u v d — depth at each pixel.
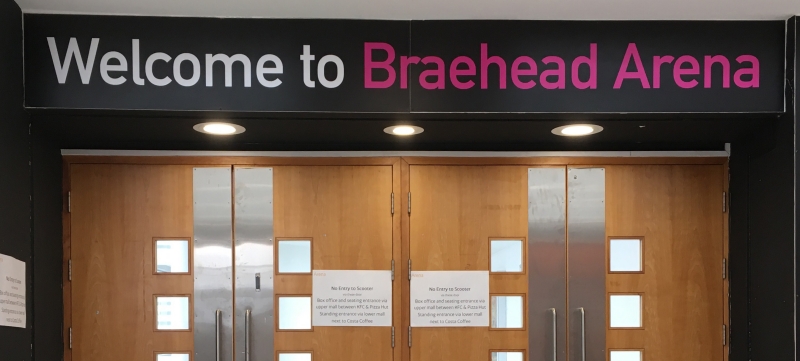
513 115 2.39
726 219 2.93
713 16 2.38
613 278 2.92
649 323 2.92
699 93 2.39
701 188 2.94
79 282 2.83
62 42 2.31
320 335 2.89
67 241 2.83
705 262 2.93
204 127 2.55
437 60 2.38
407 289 2.91
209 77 2.34
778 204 2.45
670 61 2.39
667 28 2.40
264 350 2.88
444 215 2.93
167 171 2.89
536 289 2.92
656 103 2.38
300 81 2.37
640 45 2.40
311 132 2.67
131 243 2.87
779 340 2.44
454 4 2.27
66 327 2.81
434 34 2.39
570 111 2.38
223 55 2.35
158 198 2.88
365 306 2.90
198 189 2.89
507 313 2.92
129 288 2.86
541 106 2.38
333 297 2.90
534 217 2.93
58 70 2.31
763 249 2.58
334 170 2.92
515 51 2.39
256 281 2.89
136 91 2.32
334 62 2.38
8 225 2.21
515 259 2.93
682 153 2.93
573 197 2.94
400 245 2.92
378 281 2.90
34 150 2.47
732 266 2.89
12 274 2.25
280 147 2.93
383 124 2.51
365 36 2.38
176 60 2.34
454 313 2.91
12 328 2.25
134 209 2.87
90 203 2.85
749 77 2.40
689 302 2.92
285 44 2.37
